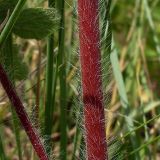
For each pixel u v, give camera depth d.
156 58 0.35
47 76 0.17
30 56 0.28
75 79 0.14
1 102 0.18
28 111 0.15
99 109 0.12
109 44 0.16
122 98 0.23
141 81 0.32
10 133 0.28
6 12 0.12
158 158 0.29
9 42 0.14
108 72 0.14
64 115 0.19
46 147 0.16
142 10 0.32
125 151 0.20
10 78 0.14
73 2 0.12
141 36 0.32
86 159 0.13
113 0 0.35
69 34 0.28
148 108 0.28
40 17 0.13
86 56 0.12
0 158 0.17
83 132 0.14
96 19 0.12
